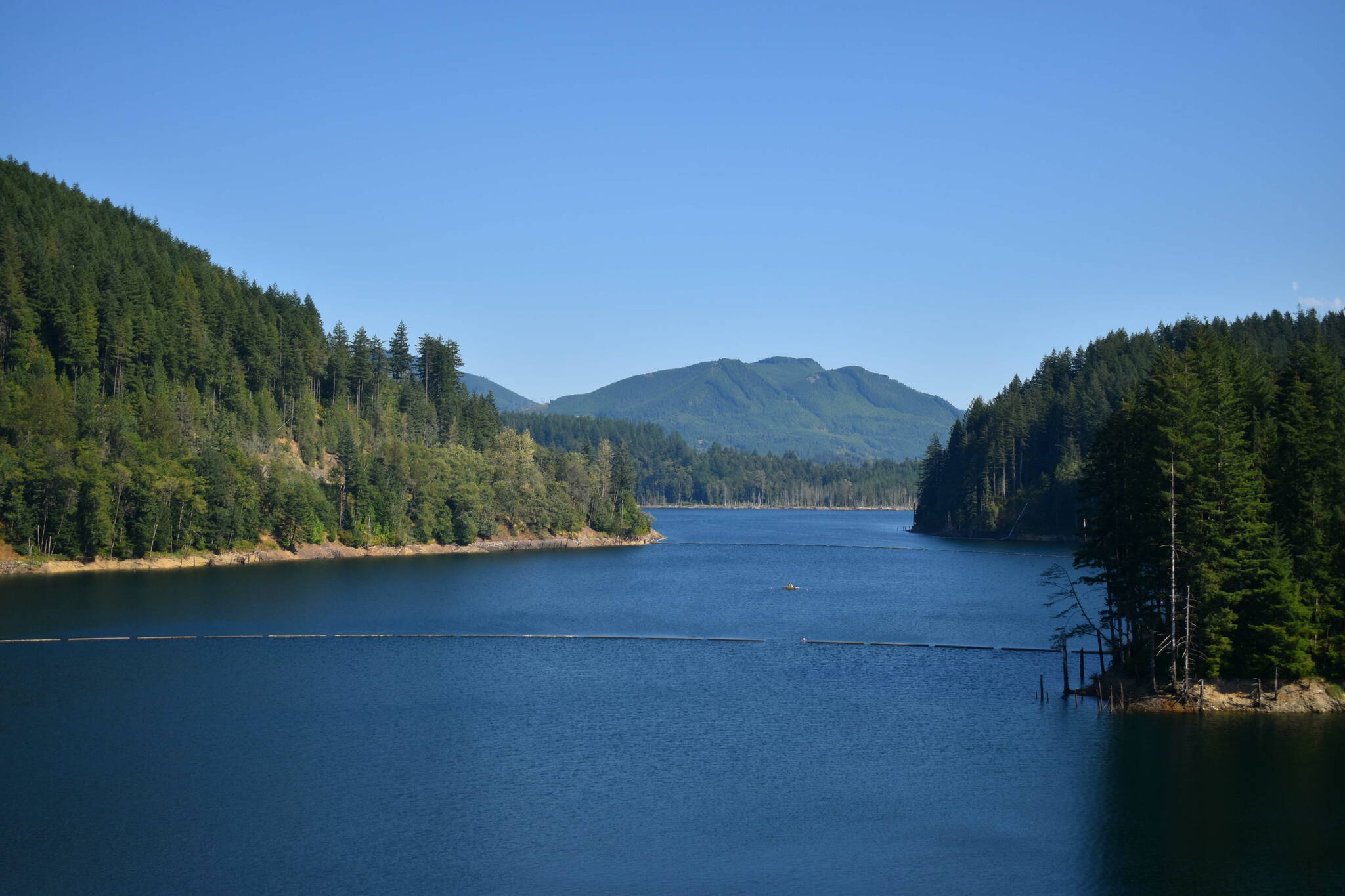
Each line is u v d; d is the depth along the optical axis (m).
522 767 63.41
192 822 53.84
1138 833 53.34
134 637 106.31
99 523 157.00
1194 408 73.38
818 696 81.94
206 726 71.81
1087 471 84.44
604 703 79.50
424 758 64.88
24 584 143.00
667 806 56.94
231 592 140.88
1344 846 51.72
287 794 58.25
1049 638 110.06
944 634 112.81
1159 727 70.56
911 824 54.53
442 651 101.25
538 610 131.38
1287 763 63.06
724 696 81.81
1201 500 72.25
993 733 70.31
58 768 62.31
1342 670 75.19
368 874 48.12
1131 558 79.69
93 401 172.38
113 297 184.62
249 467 185.62
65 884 46.78
